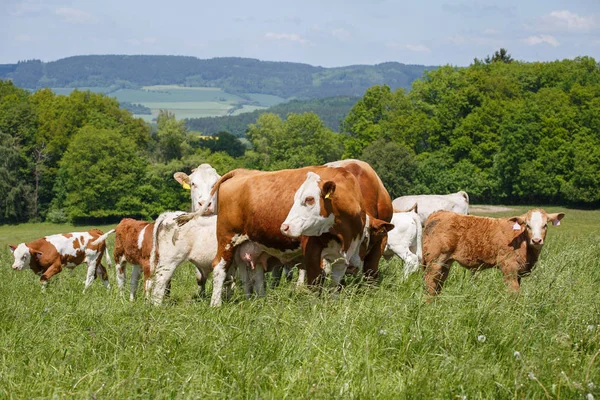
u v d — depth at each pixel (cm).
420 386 568
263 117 10581
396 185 7875
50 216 8812
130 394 559
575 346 657
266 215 966
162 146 10156
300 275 1125
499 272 1063
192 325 718
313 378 587
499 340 675
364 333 689
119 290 1161
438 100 9194
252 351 650
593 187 7281
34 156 9356
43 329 765
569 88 9944
